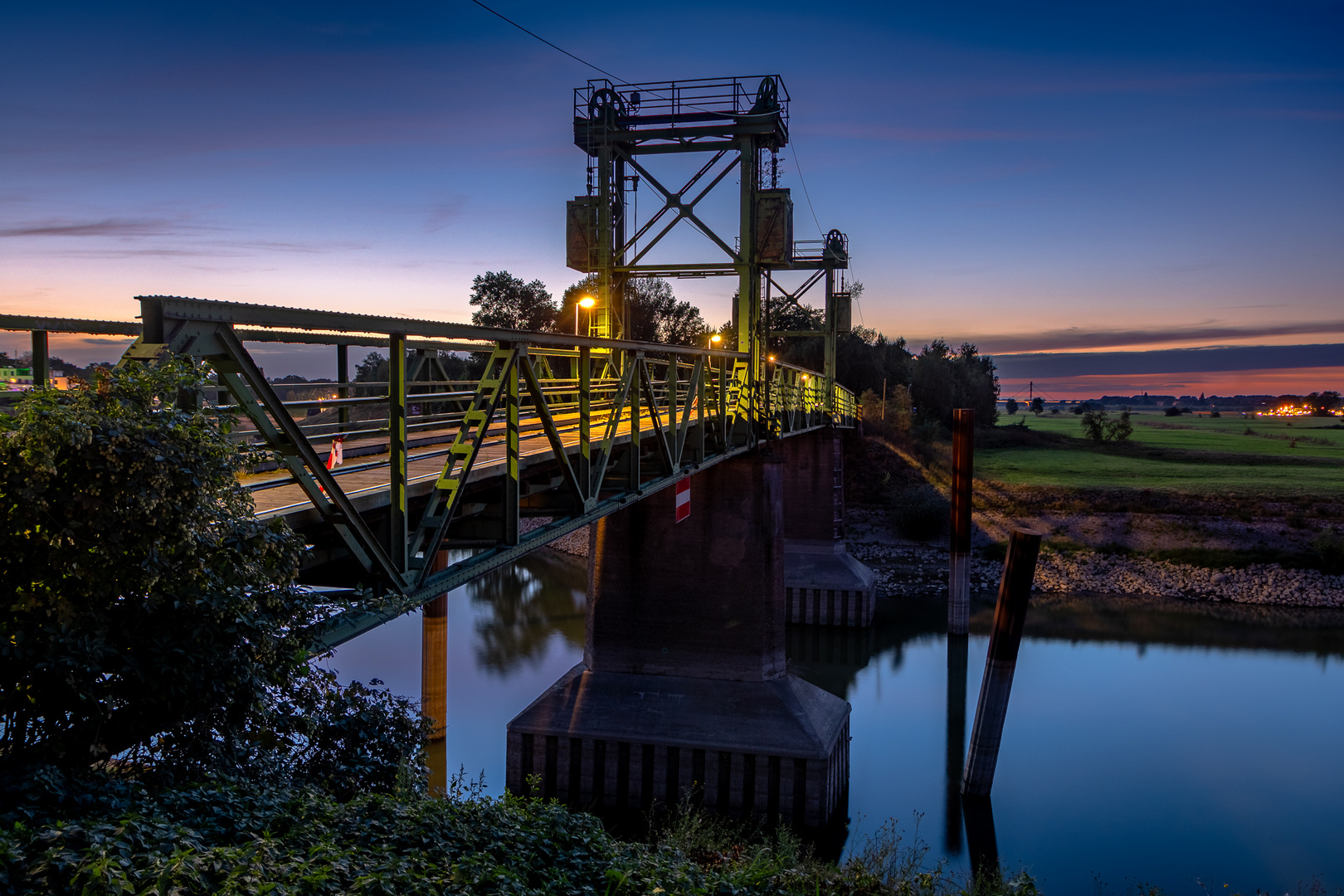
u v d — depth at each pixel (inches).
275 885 230.2
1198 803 1035.9
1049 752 1182.9
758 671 1018.1
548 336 431.5
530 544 436.8
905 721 1316.4
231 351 247.0
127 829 225.1
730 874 471.2
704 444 817.5
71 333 249.6
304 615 285.3
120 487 212.8
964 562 1737.2
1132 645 1700.3
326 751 367.6
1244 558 2278.5
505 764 1061.1
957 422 1734.7
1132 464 3398.1
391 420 324.8
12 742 238.5
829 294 1967.3
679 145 1051.9
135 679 236.4
